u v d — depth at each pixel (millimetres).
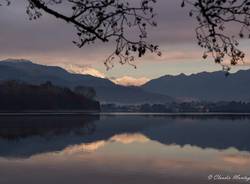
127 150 66312
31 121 149125
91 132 110625
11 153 60094
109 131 115875
